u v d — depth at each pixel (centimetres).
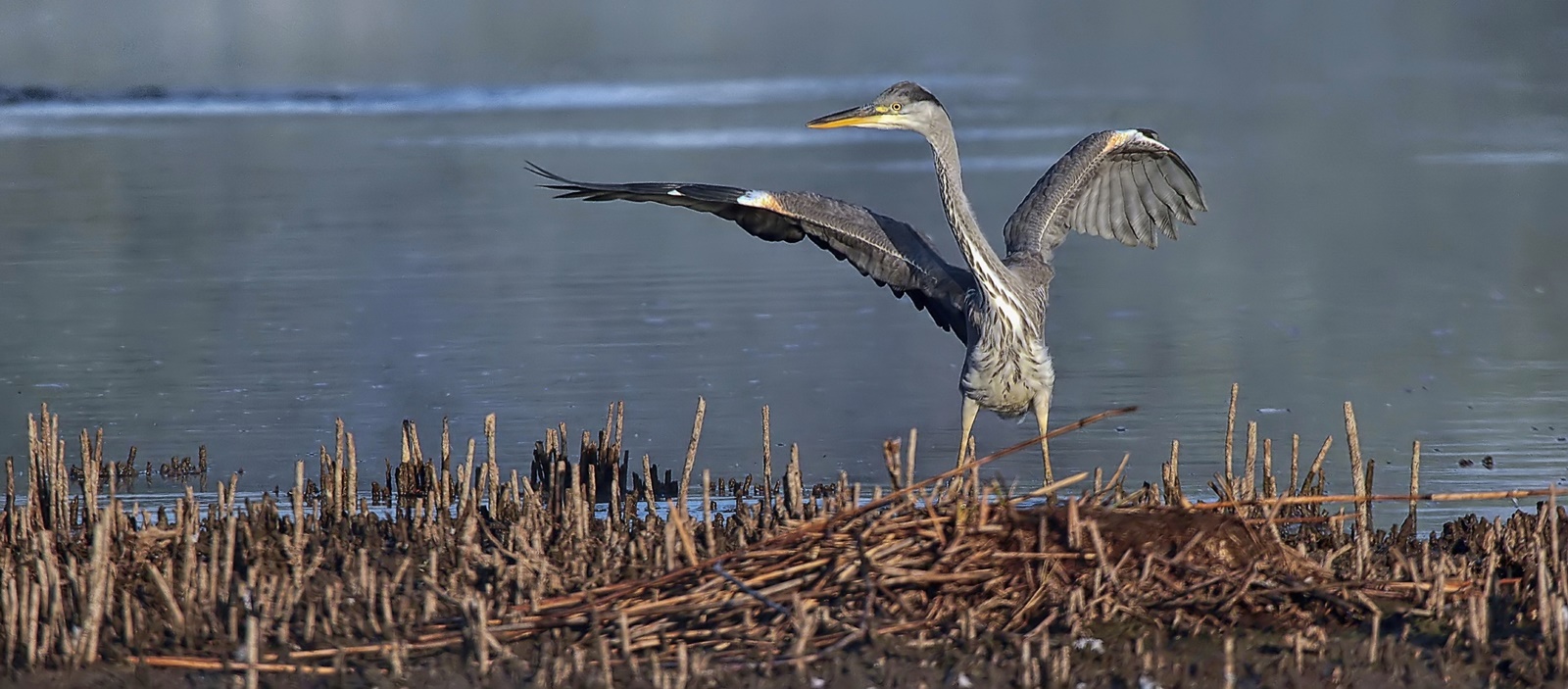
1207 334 1980
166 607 952
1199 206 1277
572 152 3884
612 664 855
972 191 3181
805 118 4688
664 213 2992
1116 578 921
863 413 1620
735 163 3641
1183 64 6912
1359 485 1130
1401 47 7625
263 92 5631
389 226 2809
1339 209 3077
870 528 943
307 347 1892
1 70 6228
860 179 3347
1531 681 836
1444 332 1972
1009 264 1173
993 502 1044
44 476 1208
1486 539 1055
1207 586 921
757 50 7981
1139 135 1232
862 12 11125
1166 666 852
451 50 7881
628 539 1074
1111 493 1143
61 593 973
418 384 1720
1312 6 10781
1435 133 4303
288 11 9719
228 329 1980
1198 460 1405
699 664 840
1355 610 921
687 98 5409
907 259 1204
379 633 906
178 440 1507
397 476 1334
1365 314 2102
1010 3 11969
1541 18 9181
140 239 2648
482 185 3331
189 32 8150
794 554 946
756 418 1599
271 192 3222
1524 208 3011
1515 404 1598
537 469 1366
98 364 1806
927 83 5966
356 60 7194
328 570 1030
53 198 3097
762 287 2272
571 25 9706
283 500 1303
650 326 2012
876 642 877
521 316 2077
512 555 982
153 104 5147
